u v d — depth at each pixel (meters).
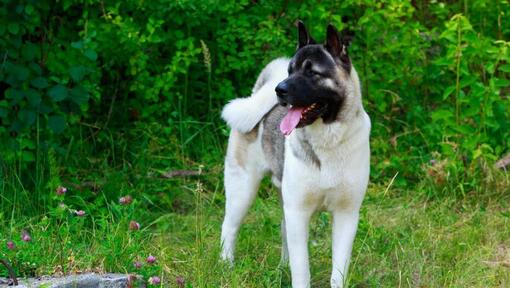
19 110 6.02
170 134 6.90
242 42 7.21
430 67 7.25
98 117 7.01
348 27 7.13
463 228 5.77
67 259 4.68
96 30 6.57
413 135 7.00
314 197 4.54
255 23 7.09
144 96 6.89
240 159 5.17
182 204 6.34
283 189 4.64
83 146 6.68
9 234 5.13
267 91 4.99
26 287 4.18
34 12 6.10
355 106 4.45
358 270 5.07
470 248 5.40
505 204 6.17
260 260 5.32
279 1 7.20
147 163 6.66
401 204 6.21
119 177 6.29
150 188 6.35
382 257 5.26
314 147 4.43
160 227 5.82
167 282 4.80
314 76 4.39
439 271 5.13
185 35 7.06
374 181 6.57
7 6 5.94
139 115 7.03
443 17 7.45
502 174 6.38
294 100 4.35
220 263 4.97
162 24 6.90
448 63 6.37
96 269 4.63
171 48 7.06
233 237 5.29
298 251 4.60
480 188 6.25
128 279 4.31
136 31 6.59
